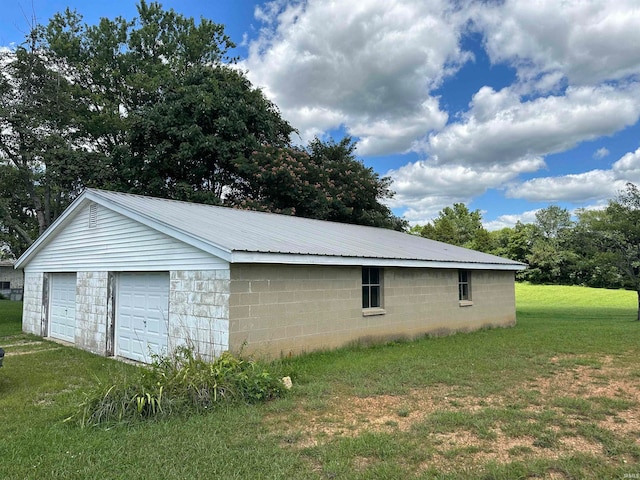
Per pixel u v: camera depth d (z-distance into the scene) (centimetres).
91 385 764
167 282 941
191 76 2388
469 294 1497
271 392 629
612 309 2677
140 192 2228
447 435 475
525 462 403
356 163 2634
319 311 970
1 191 2050
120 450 447
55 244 1354
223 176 2428
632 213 1925
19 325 1723
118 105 2625
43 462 423
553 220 5553
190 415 546
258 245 834
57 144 2031
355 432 491
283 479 380
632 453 422
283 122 2733
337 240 1163
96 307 1126
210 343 810
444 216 6203
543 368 808
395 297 1192
